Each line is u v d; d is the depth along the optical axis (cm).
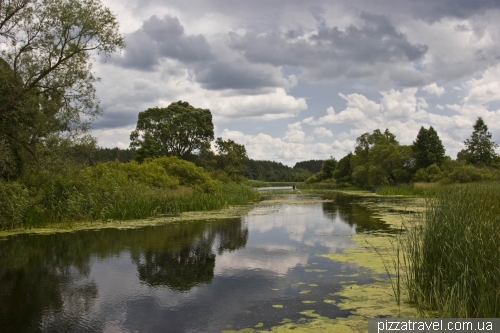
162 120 5347
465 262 540
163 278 794
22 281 773
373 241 1154
